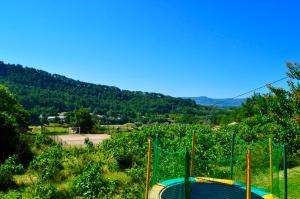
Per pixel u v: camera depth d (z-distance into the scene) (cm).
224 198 1327
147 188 1334
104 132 6888
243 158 2094
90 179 1909
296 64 2091
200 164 2234
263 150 2311
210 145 3130
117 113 16950
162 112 17888
